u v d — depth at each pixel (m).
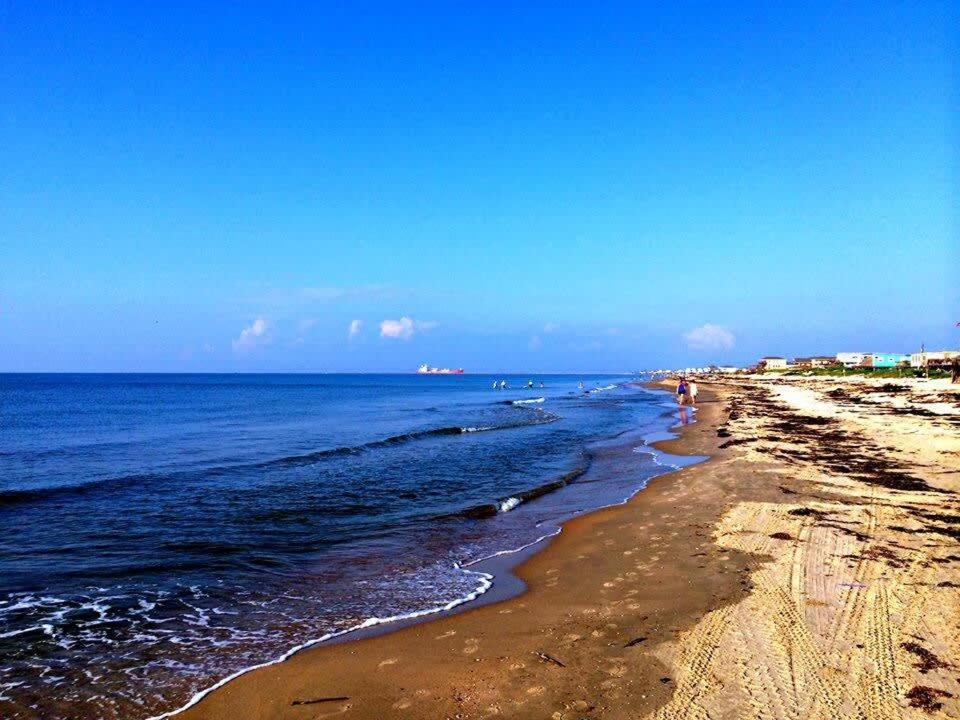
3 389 115.94
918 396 45.09
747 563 9.02
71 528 12.59
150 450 26.45
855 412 36.56
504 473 19.56
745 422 33.44
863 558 9.05
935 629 6.48
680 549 10.10
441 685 5.80
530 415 47.38
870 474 16.36
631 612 7.45
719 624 6.80
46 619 7.87
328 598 8.65
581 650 6.41
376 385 159.62
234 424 40.75
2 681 6.22
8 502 15.13
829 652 6.01
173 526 12.79
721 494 14.24
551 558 10.42
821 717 4.88
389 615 7.94
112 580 9.42
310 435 32.94
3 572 9.76
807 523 11.20
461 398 83.69
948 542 9.89
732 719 4.90
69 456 24.58
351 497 15.80
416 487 17.17
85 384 152.12
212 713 5.53
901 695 5.18
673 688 5.46
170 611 8.17
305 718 5.35
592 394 94.69
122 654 6.83
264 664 6.51
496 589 8.93
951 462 18.09
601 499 15.50
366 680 6.00
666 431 33.00
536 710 5.23
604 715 5.08
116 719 5.49
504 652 6.49
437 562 10.42
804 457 19.83
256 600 8.59
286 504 14.95
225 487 17.19
